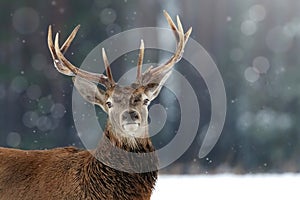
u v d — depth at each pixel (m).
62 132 44.75
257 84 49.44
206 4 59.03
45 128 45.09
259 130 43.59
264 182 25.00
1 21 48.12
